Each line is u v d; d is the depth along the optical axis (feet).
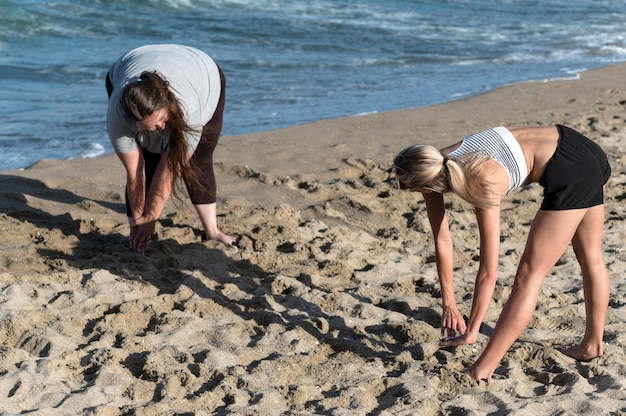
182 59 15.07
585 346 13.25
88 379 12.11
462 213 20.34
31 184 21.48
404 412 11.34
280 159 25.09
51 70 39.29
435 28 59.52
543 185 11.67
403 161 11.15
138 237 16.75
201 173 17.07
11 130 28.37
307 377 12.53
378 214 20.62
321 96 36.35
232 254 17.26
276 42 50.21
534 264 11.76
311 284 16.15
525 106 33.91
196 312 14.56
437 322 14.69
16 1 52.37
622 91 37.70
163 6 57.77
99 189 21.47
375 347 13.62
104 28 50.70
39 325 13.62
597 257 12.69
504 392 12.08
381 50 49.78
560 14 71.72
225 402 11.62
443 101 35.94
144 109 13.29
